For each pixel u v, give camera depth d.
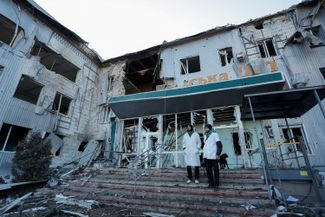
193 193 5.00
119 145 10.88
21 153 8.01
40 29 12.34
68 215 4.33
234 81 8.41
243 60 11.07
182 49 13.59
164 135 11.99
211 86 8.72
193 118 10.29
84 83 15.66
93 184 6.50
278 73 7.85
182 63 13.46
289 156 8.48
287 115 7.07
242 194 4.61
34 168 7.81
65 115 13.51
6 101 9.83
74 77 16.83
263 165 4.93
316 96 4.88
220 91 8.49
